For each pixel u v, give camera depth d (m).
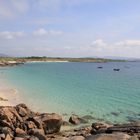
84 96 40.81
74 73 100.06
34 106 30.80
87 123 23.73
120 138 12.47
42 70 113.00
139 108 31.58
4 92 40.75
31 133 17.36
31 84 55.47
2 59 187.25
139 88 53.41
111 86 56.94
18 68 122.56
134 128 16.05
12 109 22.12
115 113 28.58
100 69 135.50
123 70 129.88
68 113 27.70
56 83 60.31
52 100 35.47
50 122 19.84
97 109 30.48
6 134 16.70
